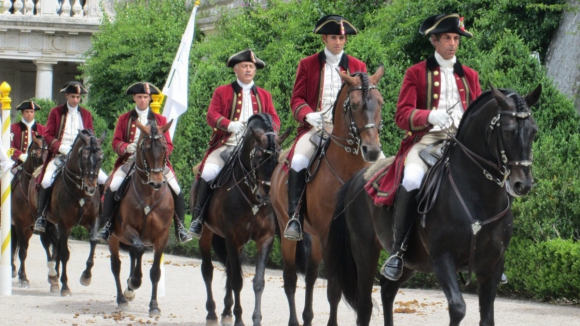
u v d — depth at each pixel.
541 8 16.50
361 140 7.41
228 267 10.16
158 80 26.88
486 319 6.38
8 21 33.09
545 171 12.00
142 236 10.98
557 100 13.12
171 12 28.30
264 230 9.66
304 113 8.78
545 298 11.48
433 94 7.10
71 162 12.79
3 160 13.42
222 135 10.48
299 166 8.73
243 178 9.56
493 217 6.28
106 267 16.81
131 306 11.88
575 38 16.02
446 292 6.20
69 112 14.02
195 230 10.09
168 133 11.73
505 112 5.90
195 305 11.95
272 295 12.84
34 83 38.91
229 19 24.17
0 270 13.20
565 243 11.09
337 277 7.77
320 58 8.97
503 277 7.03
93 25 33.75
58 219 13.09
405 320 10.05
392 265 6.69
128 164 11.56
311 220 8.70
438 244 6.39
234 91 10.37
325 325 10.14
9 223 13.31
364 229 7.39
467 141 6.41
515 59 13.41
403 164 6.93
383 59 14.49
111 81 27.97
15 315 10.85
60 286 14.02
